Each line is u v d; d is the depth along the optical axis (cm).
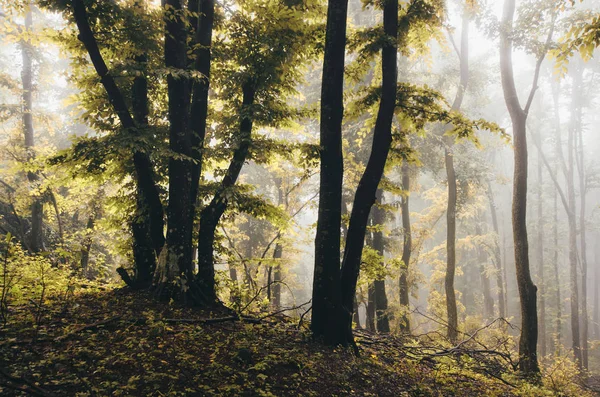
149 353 498
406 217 1914
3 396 361
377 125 726
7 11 804
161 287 754
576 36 566
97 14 762
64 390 390
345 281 708
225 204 879
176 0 805
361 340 840
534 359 1031
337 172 686
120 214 1000
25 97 1995
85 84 869
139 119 879
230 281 943
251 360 546
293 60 929
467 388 701
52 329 535
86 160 830
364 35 756
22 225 1672
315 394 500
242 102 962
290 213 1858
